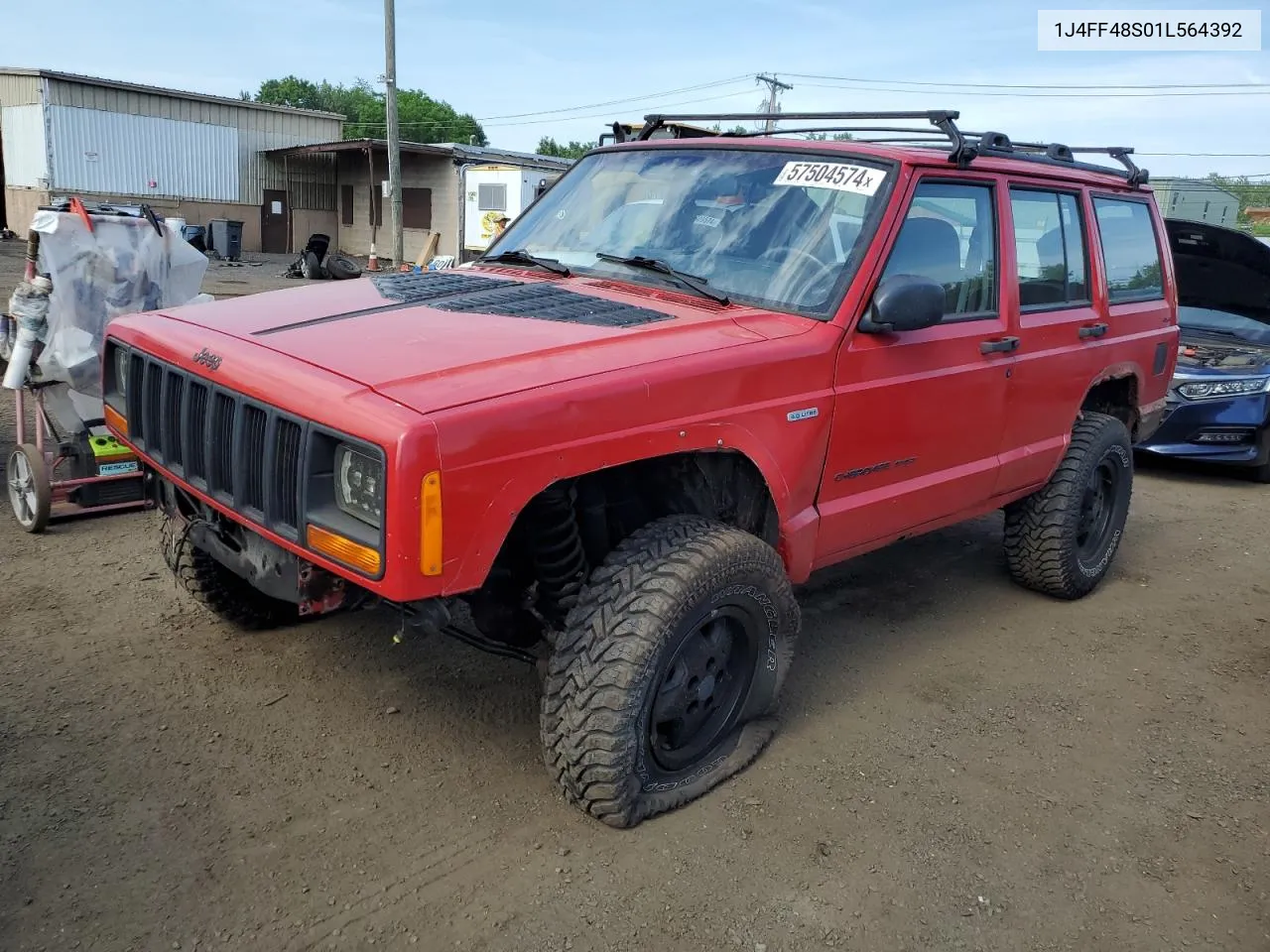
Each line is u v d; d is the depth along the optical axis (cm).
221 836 285
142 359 326
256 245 3391
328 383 253
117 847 278
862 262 343
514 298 337
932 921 268
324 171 3512
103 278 492
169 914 254
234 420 275
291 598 290
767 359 309
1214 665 443
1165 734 378
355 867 276
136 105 2991
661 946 253
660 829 300
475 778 321
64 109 2844
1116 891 285
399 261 2536
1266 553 615
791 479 327
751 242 364
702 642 309
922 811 317
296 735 341
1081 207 471
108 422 365
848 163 367
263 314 324
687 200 388
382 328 299
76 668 375
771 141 393
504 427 244
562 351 279
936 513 407
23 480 507
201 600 391
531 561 302
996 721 380
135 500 545
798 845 296
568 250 398
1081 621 488
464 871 277
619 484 326
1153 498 744
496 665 398
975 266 401
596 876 277
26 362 489
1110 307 493
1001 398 415
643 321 313
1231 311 899
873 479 366
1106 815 322
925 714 383
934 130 404
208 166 3198
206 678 375
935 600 504
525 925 257
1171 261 564
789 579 346
